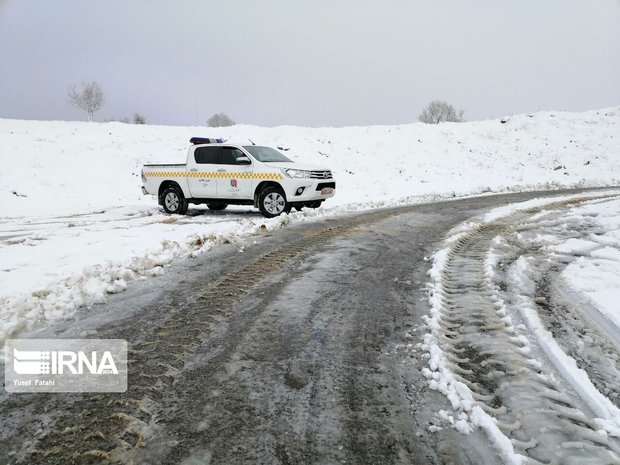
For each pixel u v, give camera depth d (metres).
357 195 16.78
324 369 2.88
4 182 16.97
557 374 2.79
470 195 16.81
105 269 5.18
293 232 7.91
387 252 6.27
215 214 11.55
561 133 30.00
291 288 4.64
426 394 2.57
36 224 10.24
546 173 24.16
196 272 5.31
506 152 27.67
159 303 4.22
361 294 4.41
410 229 8.23
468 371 2.82
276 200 10.34
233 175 10.62
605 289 4.30
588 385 2.61
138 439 2.16
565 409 2.39
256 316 3.85
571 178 22.81
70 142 22.61
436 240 7.09
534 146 28.27
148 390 2.63
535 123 31.84
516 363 2.92
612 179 22.09
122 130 26.05
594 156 26.48
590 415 2.34
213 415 2.36
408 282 4.79
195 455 2.03
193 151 11.16
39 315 3.88
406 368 2.88
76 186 17.69
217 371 2.86
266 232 7.93
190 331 3.53
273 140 26.95
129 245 6.99
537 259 5.68
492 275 4.94
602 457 2.00
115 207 14.20
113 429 2.24
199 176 11.02
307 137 28.09
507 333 3.40
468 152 27.66
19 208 14.14
